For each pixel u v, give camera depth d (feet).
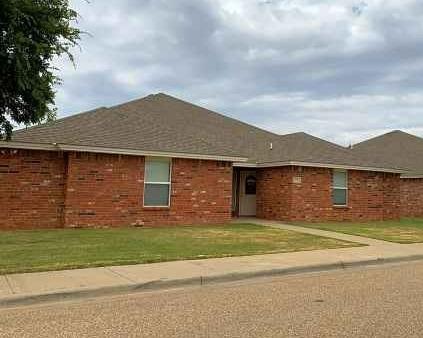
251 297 24.75
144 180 58.54
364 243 45.78
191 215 61.57
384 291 26.35
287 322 20.12
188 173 61.67
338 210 74.23
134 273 28.53
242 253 37.01
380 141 120.06
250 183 78.02
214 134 83.66
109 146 55.21
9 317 20.65
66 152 54.60
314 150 79.66
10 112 40.70
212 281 28.50
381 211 80.38
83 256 33.68
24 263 30.45
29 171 52.90
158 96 96.32
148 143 59.57
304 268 32.63
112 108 77.00
